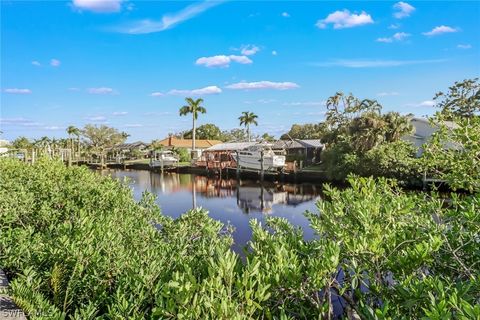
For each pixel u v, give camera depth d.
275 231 3.98
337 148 31.61
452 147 4.75
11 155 26.67
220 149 51.28
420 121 31.44
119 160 71.69
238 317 2.07
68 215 6.48
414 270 2.55
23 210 6.57
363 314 2.49
